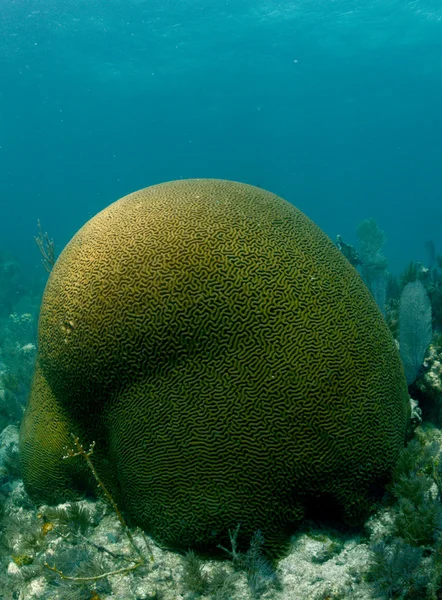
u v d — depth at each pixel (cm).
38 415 395
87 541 337
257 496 308
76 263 364
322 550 302
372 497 326
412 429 400
